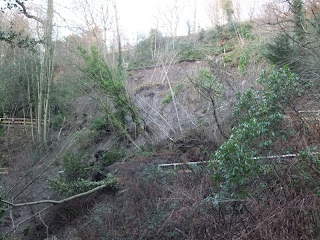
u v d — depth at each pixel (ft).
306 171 23.44
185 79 82.38
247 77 61.72
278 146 25.84
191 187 35.40
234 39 96.73
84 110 97.19
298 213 21.59
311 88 38.32
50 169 68.23
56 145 82.79
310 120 28.32
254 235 22.38
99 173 60.75
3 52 94.27
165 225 33.22
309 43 49.83
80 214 52.80
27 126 95.50
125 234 37.45
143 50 122.31
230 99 56.08
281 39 56.80
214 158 27.78
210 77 58.95
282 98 27.07
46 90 98.37
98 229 41.14
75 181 57.31
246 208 24.52
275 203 23.36
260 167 25.08
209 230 27.27
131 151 70.23
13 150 79.92
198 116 67.51
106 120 82.28
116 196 49.24
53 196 59.52
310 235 20.65
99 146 79.87
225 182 26.18
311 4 54.65
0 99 90.07
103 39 87.86
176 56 100.78
